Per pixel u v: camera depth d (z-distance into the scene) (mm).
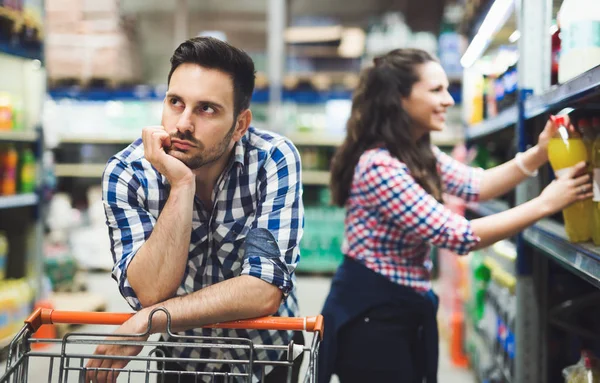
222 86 1201
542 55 1997
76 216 6477
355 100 1892
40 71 4000
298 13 7730
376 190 1729
